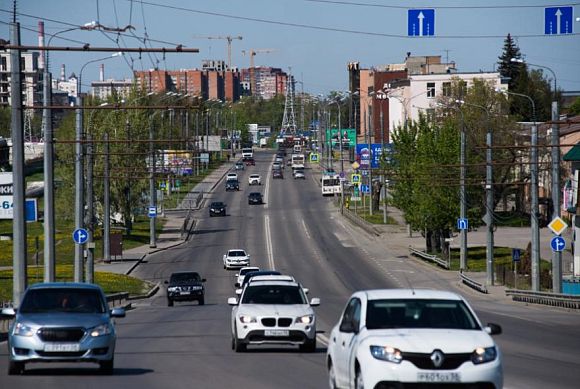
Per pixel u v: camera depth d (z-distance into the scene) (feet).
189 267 369.50
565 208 329.52
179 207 578.66
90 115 370.32
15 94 167.12
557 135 229.04
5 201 228.43
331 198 617.21
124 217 449.89
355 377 69.00
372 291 75.61
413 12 183.73
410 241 439.22
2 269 323.78
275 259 383.24
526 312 217.77
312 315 125.29
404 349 66.33
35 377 95.81
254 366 107.65
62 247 402.31
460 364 66.18
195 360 115.14
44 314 98.02
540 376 98.43
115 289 291.58
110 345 97.14
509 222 483.92
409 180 377.91
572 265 317.22
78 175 249.55
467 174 356.18
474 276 324.60
